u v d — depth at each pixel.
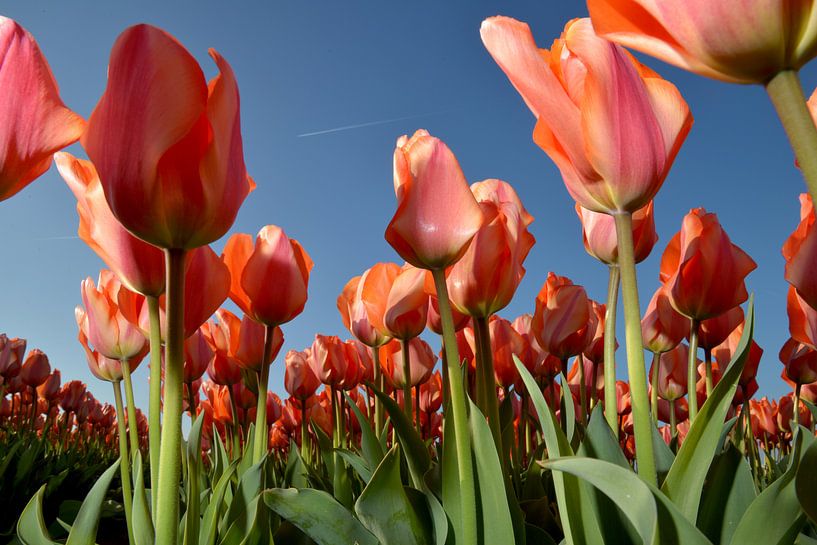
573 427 1.61
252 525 1.61
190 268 1.55
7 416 9.27
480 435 1.37
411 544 1.52
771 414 4.27
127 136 1.07
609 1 0.79
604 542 1.09
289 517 1.58
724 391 1.02
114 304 2.17
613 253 1.74
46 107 1.14
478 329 1.72
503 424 2.25
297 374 3.65
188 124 1.08
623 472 0.85
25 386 7.65
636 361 1.01
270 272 2.09
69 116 1.17
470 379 2.70
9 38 1.12
